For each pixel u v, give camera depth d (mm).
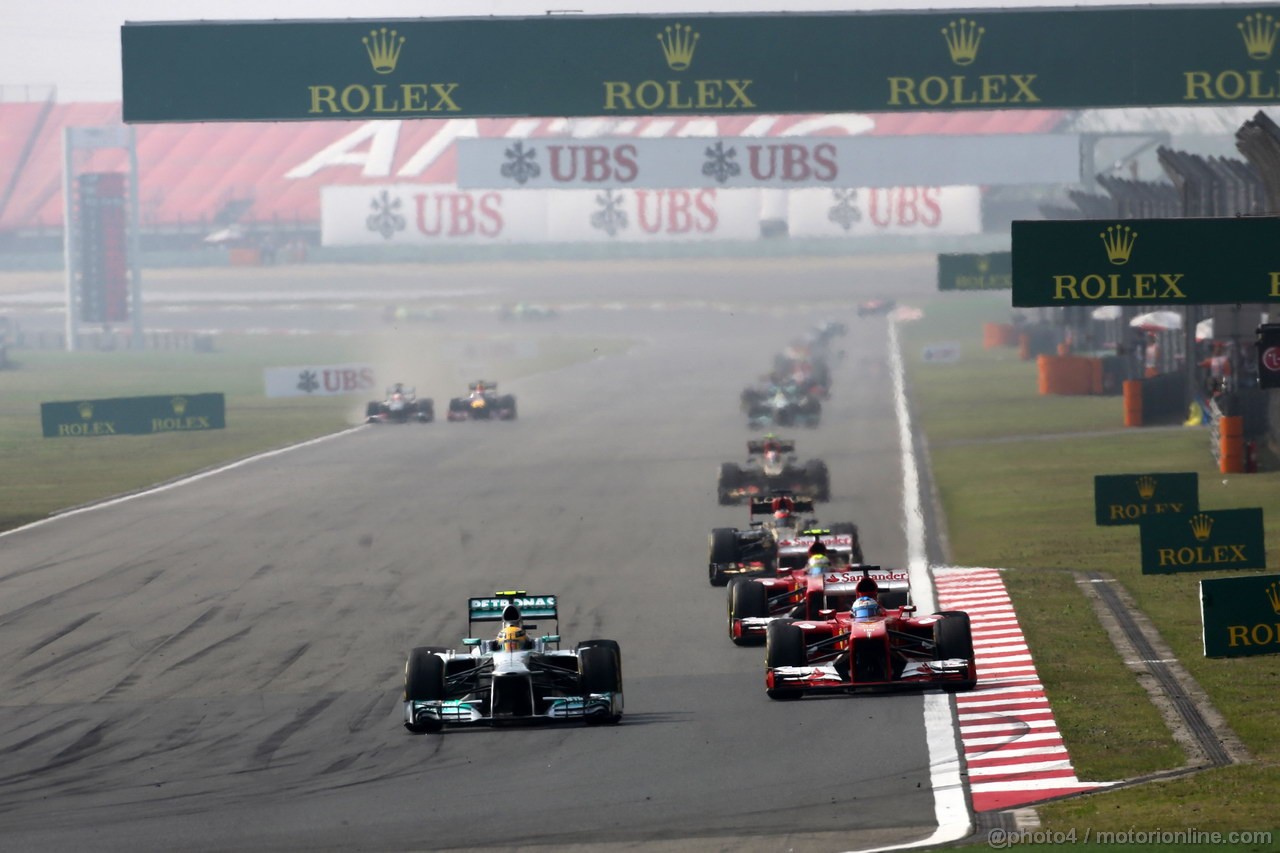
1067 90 136000
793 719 61125
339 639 82375
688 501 135000
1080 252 76688
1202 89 135625
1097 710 61188
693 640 79438
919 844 44344
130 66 138125
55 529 128250
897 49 136250
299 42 137000
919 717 60812
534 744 58469
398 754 57688
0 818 50875
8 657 79938
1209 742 56062
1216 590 57750
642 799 50656
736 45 136000
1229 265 76750
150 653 79938
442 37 137125
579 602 91750
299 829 48594
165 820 50031
